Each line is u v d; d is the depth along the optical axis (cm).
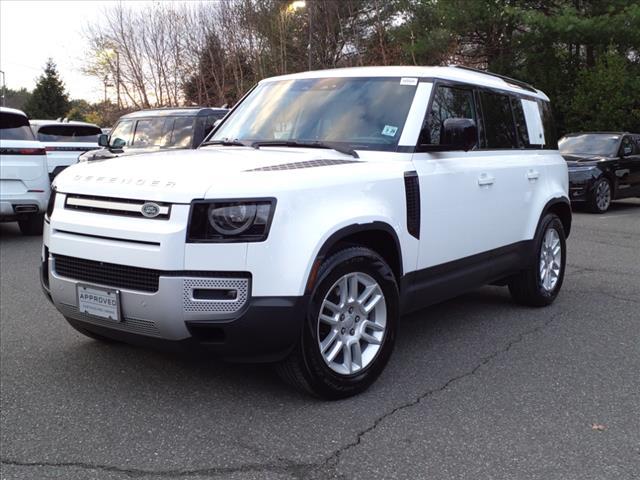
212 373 427
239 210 335
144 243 341
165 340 347
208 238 333
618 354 477
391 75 477
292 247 345
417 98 454
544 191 600
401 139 436
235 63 3142
